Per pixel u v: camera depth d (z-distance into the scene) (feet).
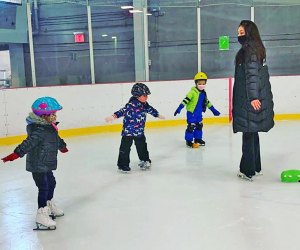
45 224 8.74
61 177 13.21
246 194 10.79
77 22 25.68
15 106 19.66
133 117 13.17
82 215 9.65
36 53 25.23
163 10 26.16
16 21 22.89
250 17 26.27
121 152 13.44
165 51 26.68
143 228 8.71
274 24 26.81
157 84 23.06
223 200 10.36
